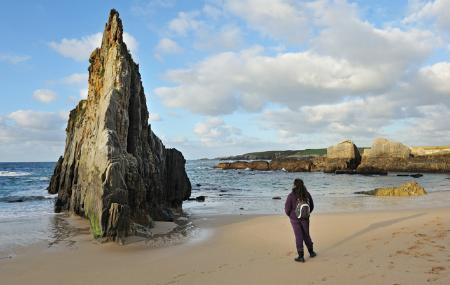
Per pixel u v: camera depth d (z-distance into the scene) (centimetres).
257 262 1073
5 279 1030
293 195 1088
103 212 1497
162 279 965
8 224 1972
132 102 2091
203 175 8319
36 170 11750
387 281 829
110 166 1537
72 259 1232
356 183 5456
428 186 4669
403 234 1327
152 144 2347
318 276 898
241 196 3741
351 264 980
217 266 1058
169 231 1730
